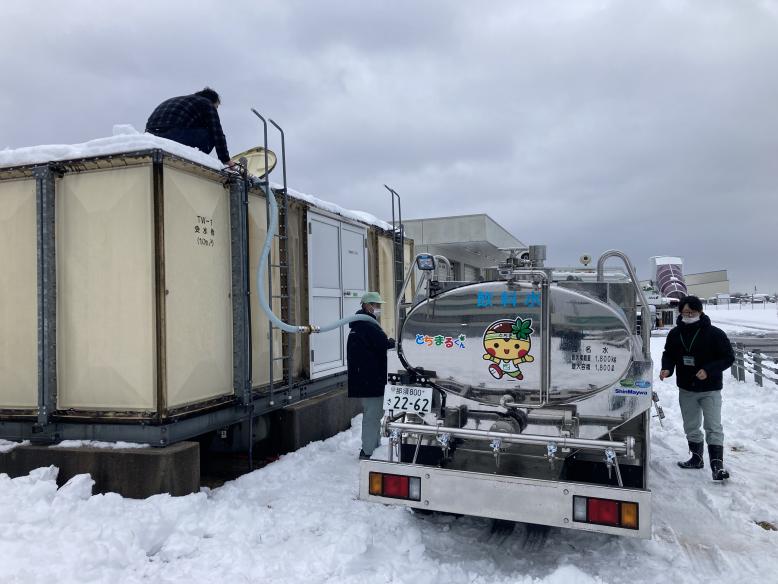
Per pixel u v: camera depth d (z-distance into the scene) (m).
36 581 3.36
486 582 3.59
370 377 5.77
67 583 3.39
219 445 6.62
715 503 5.05
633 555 4.03
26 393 5.23
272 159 6.66
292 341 6.78
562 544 4.23
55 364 5.09
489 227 20.23
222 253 5.74
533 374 3.86
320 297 7.40
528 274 3.91
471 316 4.00
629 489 3.33
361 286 8.59
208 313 5.48
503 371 3.93
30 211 5.25
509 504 3.57
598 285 3.81
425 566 3.76
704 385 5.79
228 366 5.75
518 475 4.05
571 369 3.78
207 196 5.54
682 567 3.86
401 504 3.81
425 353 4.12
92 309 5.03
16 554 3.67
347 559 3.80
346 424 7.80
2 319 5.30
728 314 50.38
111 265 4.99
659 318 6.62
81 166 5.04
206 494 4.88
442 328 4.08
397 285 9.82
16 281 5.27
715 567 3.88
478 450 4.07
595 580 3.44
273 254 6.53
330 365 7.64
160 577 3.60
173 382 4.98
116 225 4.98
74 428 5.06
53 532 4.00
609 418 3.72
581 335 3.76
